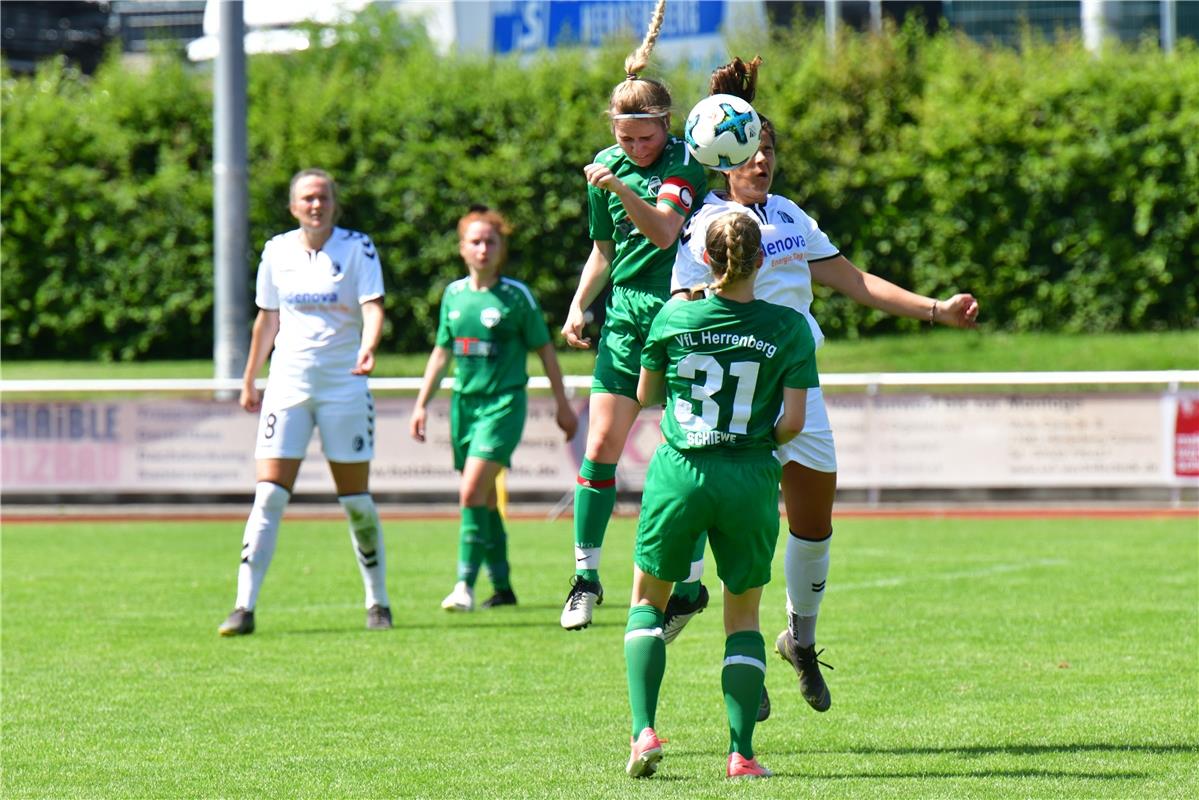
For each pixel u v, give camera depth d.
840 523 50.53
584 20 93.94
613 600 34.44
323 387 30.20
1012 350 76.56
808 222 20.80
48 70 91.69
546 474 54.31
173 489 54.81
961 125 79.44
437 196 81.81
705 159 19.62
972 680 24.34
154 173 86.00
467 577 32.97
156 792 17.50
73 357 87.12
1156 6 100.19
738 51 84.62
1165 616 30.62
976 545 44.03
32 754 19.64
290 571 40.25
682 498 17.22
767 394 17.20
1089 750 19.19
